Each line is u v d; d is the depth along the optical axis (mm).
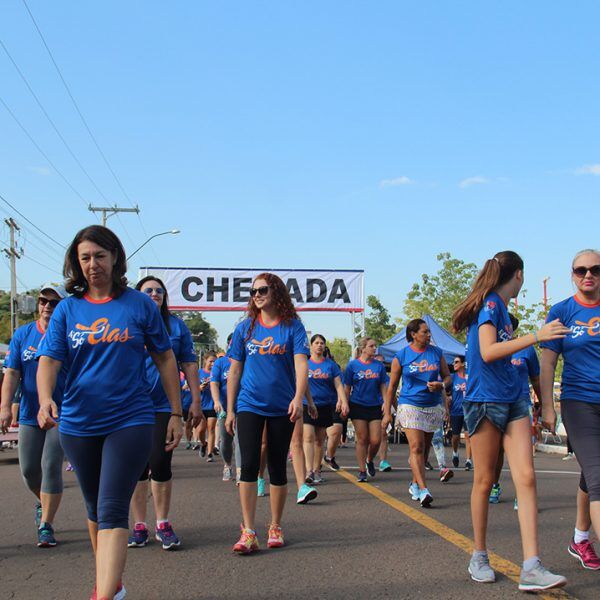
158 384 5953
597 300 5082
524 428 4859
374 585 4812
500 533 6543
